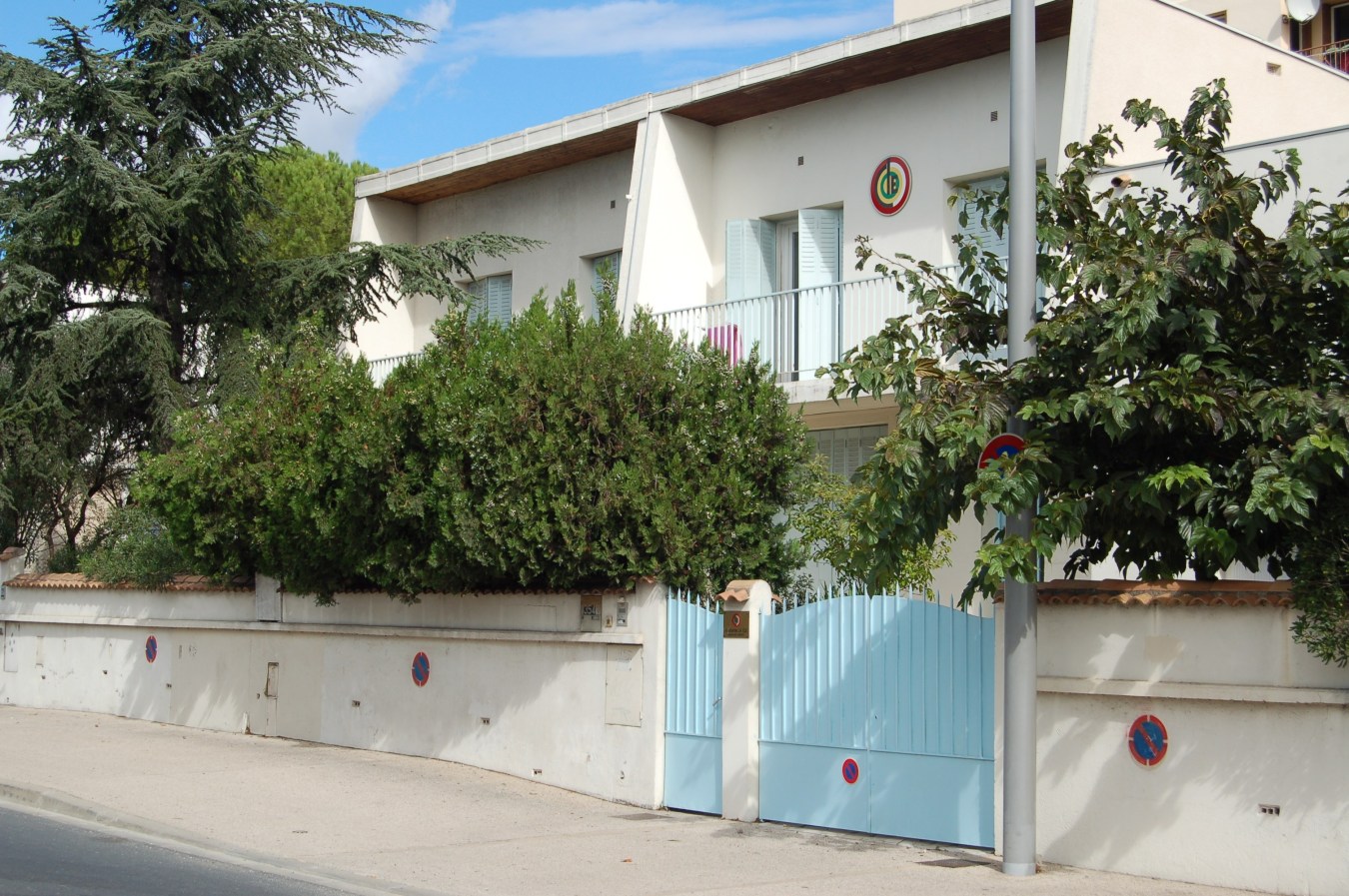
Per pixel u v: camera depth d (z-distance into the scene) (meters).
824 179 18.08
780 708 11.41
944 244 16.77
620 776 12.59
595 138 19.94
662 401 12.78
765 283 18.62
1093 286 9.30
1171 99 15.35
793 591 13.55
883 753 10.66
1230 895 8.59
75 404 21.02
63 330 19.55
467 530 12.62
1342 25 24.53
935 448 9.62
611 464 12.56
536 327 13.28
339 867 9.71
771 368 14.15
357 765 14.43
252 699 17.30
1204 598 8.90
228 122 21.27
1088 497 9.26
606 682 12.84
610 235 20.62
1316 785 8.45
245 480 15.61
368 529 14.29
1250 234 9.34
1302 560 8.61
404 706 15.18
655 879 9.33
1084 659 9.47
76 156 18.88
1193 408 8.62
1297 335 9.28
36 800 12.54
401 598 14.94
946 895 8.70
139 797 12.46
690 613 12.27
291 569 15.84
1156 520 9.54
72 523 23.08
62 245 20.64
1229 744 8.83
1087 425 9.52
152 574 18.64
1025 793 9.34
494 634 13.93
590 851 10.30
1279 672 8.65
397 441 13.48
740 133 19.08
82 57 19.39
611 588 12.78
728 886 9.06
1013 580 9.44
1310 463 8.37
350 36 21.25
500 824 11.46
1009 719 9.41
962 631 10.23
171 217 19.89
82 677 20.20
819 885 9.04
